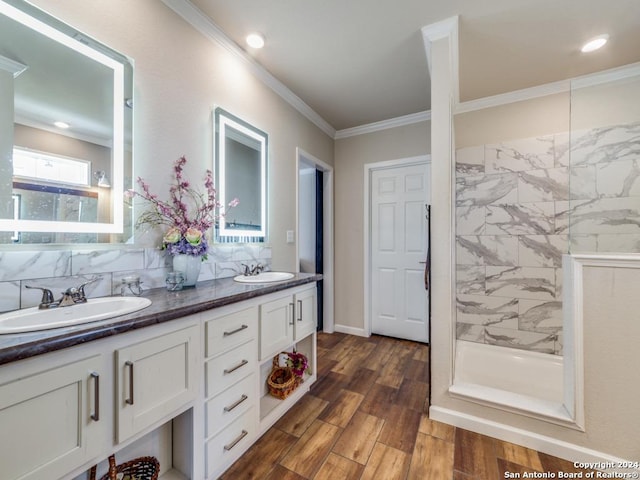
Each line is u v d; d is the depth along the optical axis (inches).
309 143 115.9
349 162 135.0
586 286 53.9
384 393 80.0
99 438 32.9
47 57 43.7
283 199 99.5
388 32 71.5
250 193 83.9
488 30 69.9
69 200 45.7
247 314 56.8
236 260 78.7
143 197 55.6
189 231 58.3
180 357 42.8
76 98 46.7
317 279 81.0
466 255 102.0
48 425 28.8
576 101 78.1
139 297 48.4
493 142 99.5
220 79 73.3
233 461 53.8
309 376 82.9
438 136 69.0
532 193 93.5
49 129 43.8
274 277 78.5
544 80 90.3
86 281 46.5
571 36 71.4
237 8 63.9
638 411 50.2
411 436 62.1
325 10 64.4
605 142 74.4
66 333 29.5
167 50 60.5
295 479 50.6
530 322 93.3
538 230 92.5
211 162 70.8
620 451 51.3
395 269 126.5
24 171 41.2
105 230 50.0
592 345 53.4
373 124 127.6
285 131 100.5
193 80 66.1
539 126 93.8
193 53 66.1
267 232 91.0
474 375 89.7
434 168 69.2
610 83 75.3
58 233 44.3
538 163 93.0
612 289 52.1
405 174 124.4
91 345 32.2
